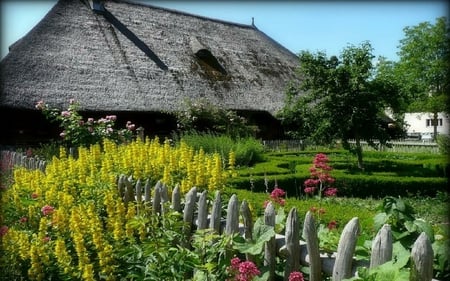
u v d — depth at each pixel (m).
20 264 4.00
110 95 17.89
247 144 14.48
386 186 11.46
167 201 4.34
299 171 12.38
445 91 46.34
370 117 15.22
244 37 27.92
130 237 3.97
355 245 2.40
